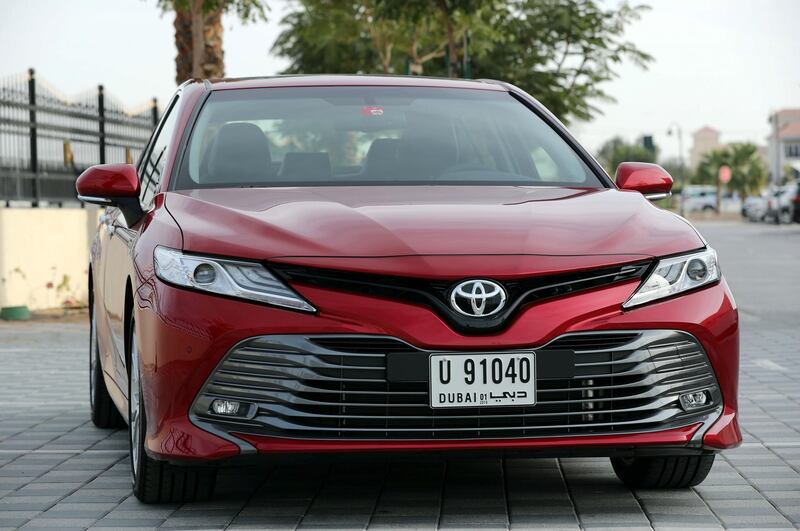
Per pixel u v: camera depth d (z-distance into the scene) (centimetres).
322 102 667
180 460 499
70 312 1834
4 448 725
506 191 596
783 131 15550
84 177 615
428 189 595
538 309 496
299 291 493
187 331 498
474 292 492
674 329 510
